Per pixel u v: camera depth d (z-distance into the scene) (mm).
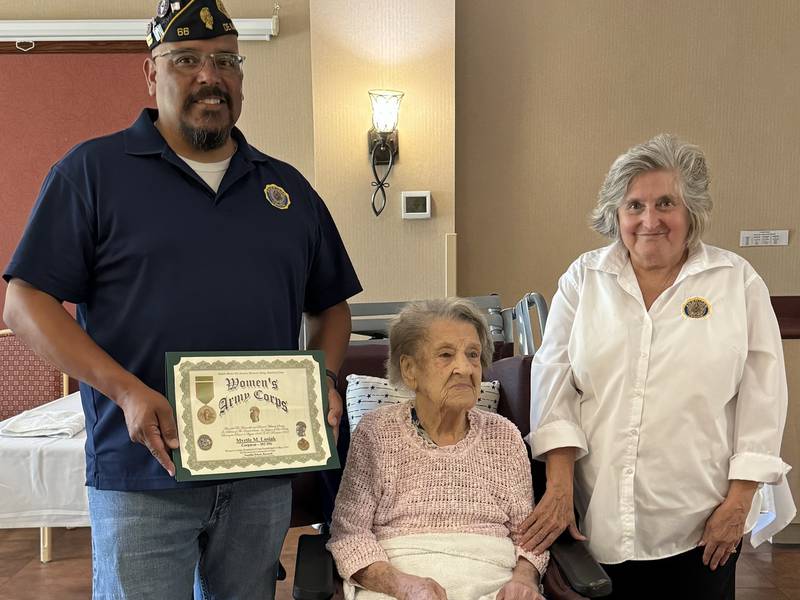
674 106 4121
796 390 3109
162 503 1403
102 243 1400
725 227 4172
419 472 1693
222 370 1390
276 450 1391
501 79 4129
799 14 4055
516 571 1641
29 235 1354
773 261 4180
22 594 2797
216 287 1429
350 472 1723
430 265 3979
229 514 1481
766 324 1683
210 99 1430
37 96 4004
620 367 1689
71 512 2199
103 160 1408
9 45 3951
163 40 1420
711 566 1673
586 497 1754
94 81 3996
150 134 1453
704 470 1646
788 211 4152
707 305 1672
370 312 2541
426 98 3898
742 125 4117
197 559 1497
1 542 3273
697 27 4078
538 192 4180
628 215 1677
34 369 3172
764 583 2869
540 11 4086
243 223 1474
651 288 1737
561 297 1851
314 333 1786
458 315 1722
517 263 4219
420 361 1706
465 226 4203
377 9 3855
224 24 1446
